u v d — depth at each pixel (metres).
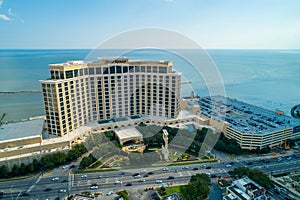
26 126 122.19
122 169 96.38
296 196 84.88
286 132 129.62
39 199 81.38
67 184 89.56
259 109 174.00
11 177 94.56
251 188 79.50
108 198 80.50
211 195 83.69
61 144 109.00
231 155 115.69
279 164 108.88
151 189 86.06
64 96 111.38
